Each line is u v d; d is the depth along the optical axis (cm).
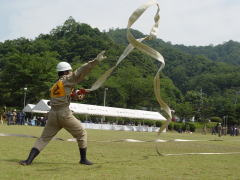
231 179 558
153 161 778
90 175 547
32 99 7144
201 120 8894
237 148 1484
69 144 1159
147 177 545
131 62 10688
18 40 11119
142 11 775
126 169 632
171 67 16700
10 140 1208
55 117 677
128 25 769
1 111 5012
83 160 694
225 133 5825
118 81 8869
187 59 17238
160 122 6184
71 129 685
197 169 667
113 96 8450
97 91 8325
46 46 10800
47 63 7331
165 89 10275
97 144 1266
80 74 669
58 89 674
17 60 7156
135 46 774
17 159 711
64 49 11081
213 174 607
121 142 1473
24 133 2006
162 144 1470
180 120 9025
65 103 677
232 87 14162
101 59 656
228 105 9750
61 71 687
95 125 4644
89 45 11056
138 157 861
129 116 5072
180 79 15950
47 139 682
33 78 7088
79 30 12500
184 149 1237
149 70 11006
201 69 16525
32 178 504
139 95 8894
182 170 644
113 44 11575
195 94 9794
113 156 859
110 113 4875
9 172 549
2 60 9238
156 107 9081
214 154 1052
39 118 4591
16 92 7012
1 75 7312
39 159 733
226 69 16000
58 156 800
